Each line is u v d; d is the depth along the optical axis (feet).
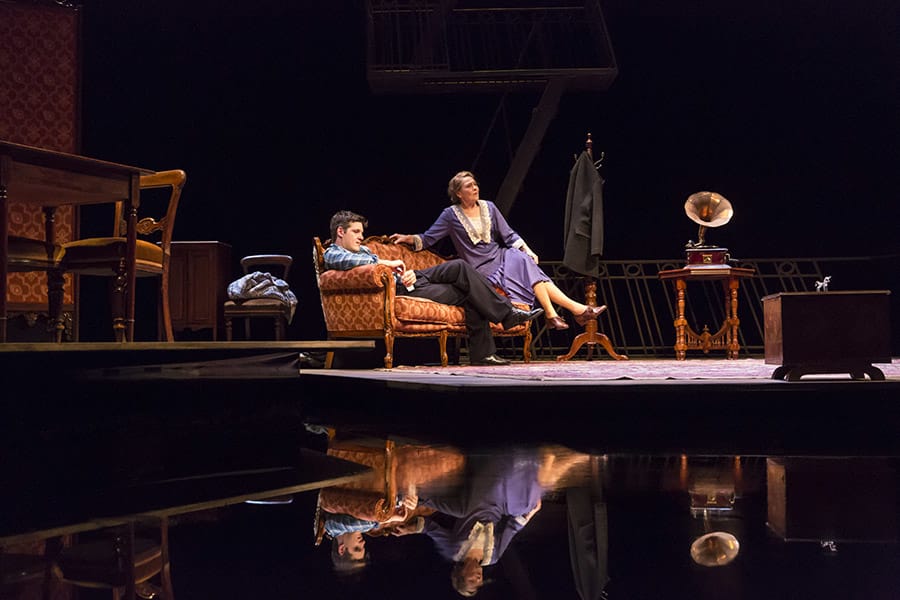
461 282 15.52
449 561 3.92
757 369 12.30
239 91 23.57
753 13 24.79
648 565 3.82
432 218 25.29
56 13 17.99
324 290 15.65
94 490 6.01
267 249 24.00
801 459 6.95
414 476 6.38
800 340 9.30
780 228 25.63
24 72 17.66
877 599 3.29
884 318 9.26
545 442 8.23
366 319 15.07
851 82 24.18
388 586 3.54
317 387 14.25
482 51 26.45
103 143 22.44
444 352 15.69
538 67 26.43
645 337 26.30
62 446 6.83
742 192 25.76
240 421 8.63
